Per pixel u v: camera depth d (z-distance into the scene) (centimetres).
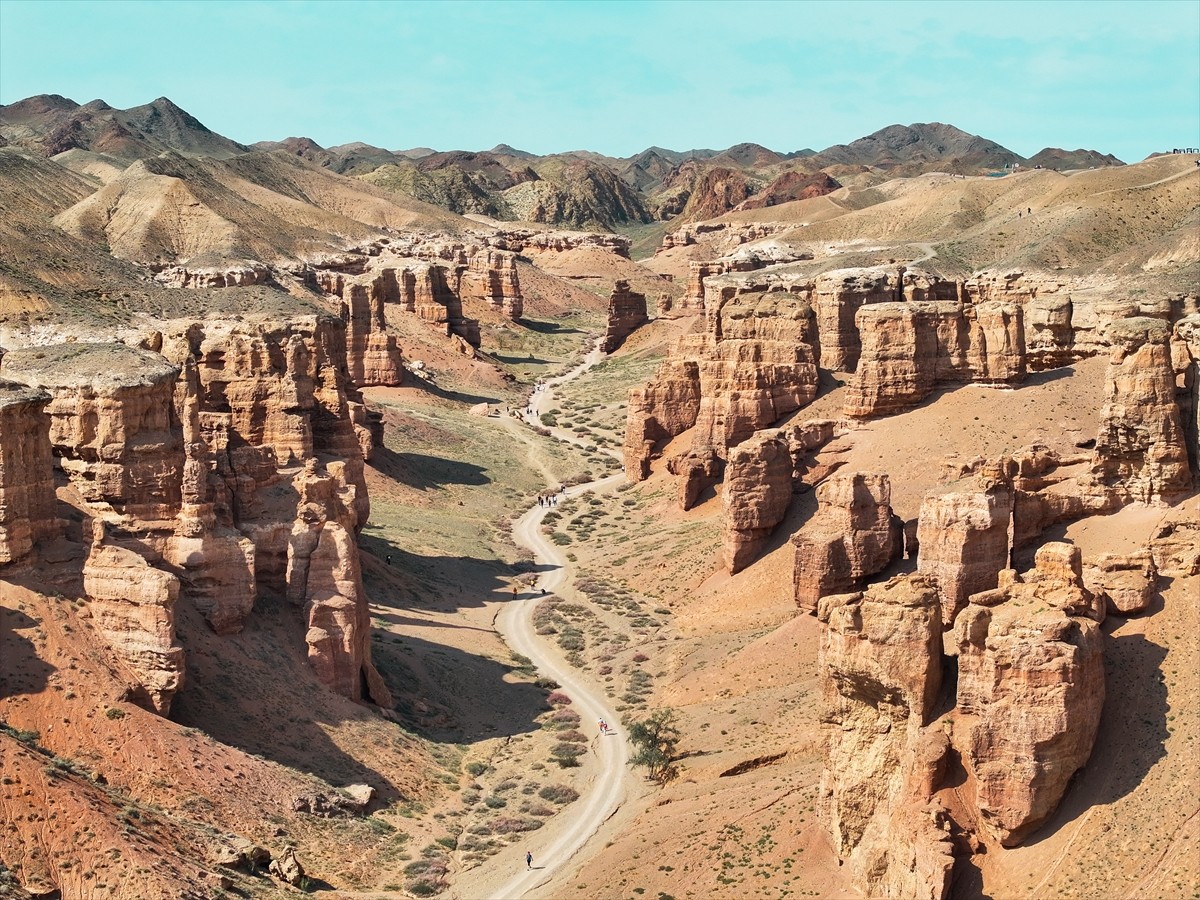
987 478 7725
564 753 8700
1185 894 5175
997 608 5909
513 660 10588
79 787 6388
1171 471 7600
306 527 8800
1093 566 6525
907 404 12412
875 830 6006
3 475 7238
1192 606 6203
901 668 5959
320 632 8481
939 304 12562
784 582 10819
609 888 6588
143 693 7275
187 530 8131
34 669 6994
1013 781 5597
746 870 6366
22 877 5888
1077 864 5444
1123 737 5772
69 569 7425
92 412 8056
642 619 11525
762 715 8569
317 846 7044
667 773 8206
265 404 12219
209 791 6956
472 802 8038
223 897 6166
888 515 9656
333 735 8056
